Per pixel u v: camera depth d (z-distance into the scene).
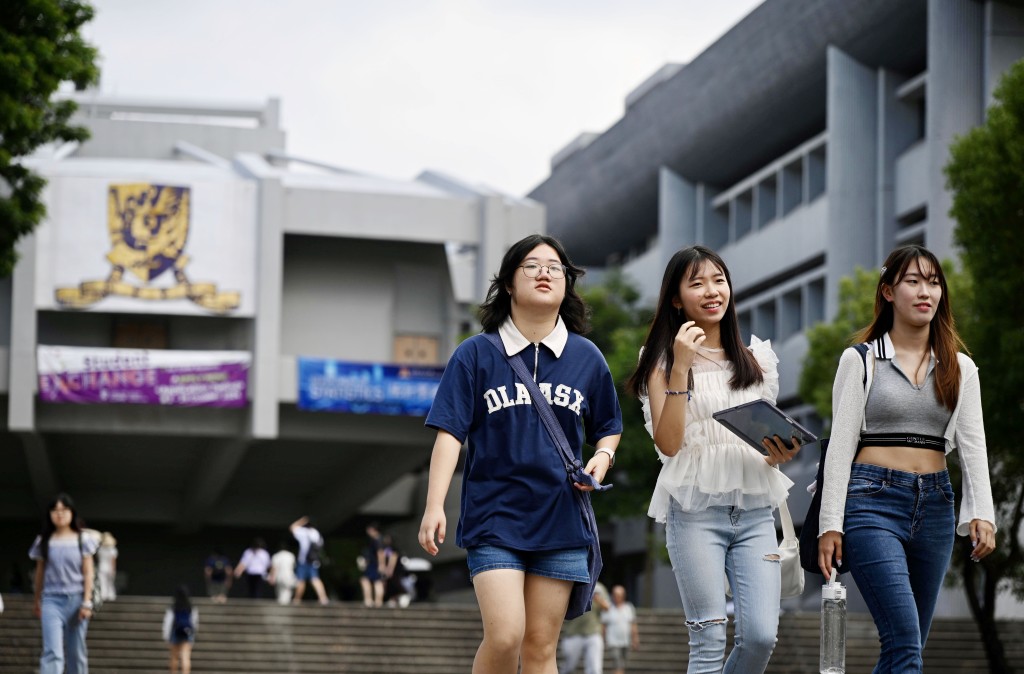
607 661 25.09
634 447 40.00
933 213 38.56
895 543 5.99
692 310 6.41
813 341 32.72
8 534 58.97
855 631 26.06
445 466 5.77
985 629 23.38
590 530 5.87
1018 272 20.73
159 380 42.19
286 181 45.97
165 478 54.16
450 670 27.95
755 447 6.14
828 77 45.03
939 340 6.14
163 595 61.25
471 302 46.22
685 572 6.23
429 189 48.62
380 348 47.44
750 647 6.13
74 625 12.83
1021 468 22.06
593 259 71.00
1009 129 20.78
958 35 38.62
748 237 53.41
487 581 5.71
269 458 49.31
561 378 5.95
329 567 62.34
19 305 42.12
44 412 42.06
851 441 6.09
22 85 17.75
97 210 43.72
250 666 27.44
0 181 40.56
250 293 44.22
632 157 59.25
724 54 49.69
